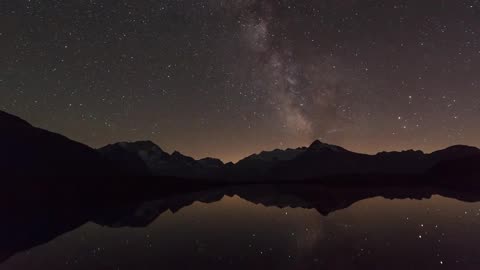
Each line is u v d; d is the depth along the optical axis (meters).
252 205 74.56
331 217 51.62
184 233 41.00
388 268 25.72
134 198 105.75
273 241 35.78
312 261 27.92
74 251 32.50
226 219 51.88
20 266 27.81
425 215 50.81
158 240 37.03
